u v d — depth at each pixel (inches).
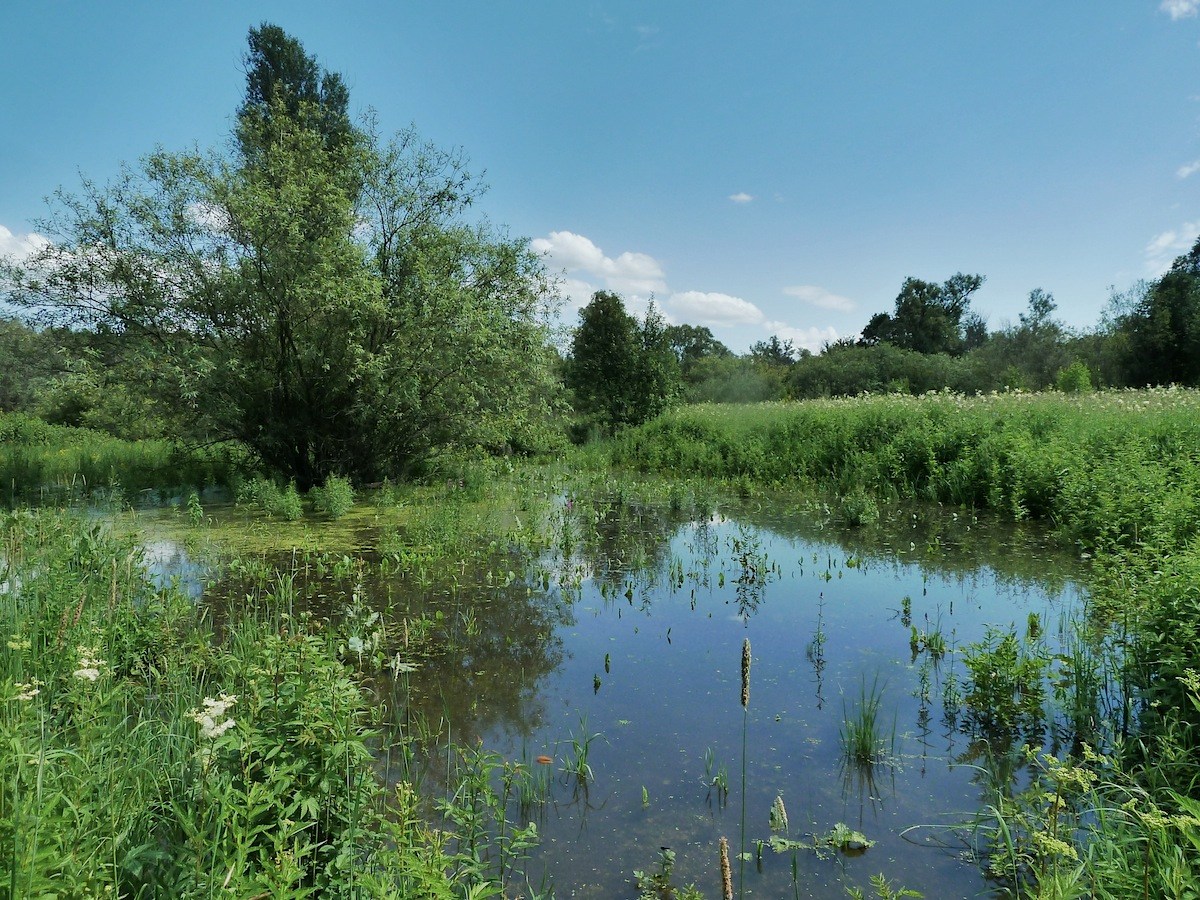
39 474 613.0
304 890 91.1
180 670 187.9
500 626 261.4
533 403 660.1
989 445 500.7
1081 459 422.9
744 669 103.6
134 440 914.1
